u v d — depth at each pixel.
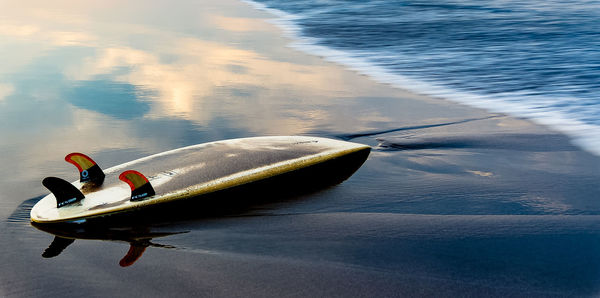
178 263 2.05
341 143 3.38
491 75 6.52
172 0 14.18
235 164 2.96
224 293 1.82
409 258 2.09
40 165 3.26
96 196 2.59
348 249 2.18
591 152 3.75
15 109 4.54
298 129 4.30
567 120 4.62
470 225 2.43
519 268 2.00
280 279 1.92
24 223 2.43
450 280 1.91
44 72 5.94
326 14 12.56
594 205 2.73
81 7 11.92
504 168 3.39
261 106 4.95
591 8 12.64
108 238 2.29
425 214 2.60
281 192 2.83
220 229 2.39
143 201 2.51
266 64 6.94
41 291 1.84
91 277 1.93
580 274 1.94
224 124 4.33
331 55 7.77
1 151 3.51
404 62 7.36
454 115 4.84
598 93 5.54
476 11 12.70
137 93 5.19
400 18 11.80
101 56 6.96
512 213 2.61
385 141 4.00
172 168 2.91
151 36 8.64
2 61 6.43
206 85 5.65
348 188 2.96
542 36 9.09
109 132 4.00
